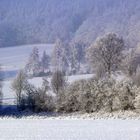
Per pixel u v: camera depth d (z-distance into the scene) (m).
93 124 50.38
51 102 72.69
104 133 41.91
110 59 118.44
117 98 66.19
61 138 39.06
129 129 44.81
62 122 53.81
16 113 71.75
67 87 72.44
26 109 74.69
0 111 74.88
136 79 81.69
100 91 68.19
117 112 64.81
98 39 125.00
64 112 70.44
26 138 39.25
